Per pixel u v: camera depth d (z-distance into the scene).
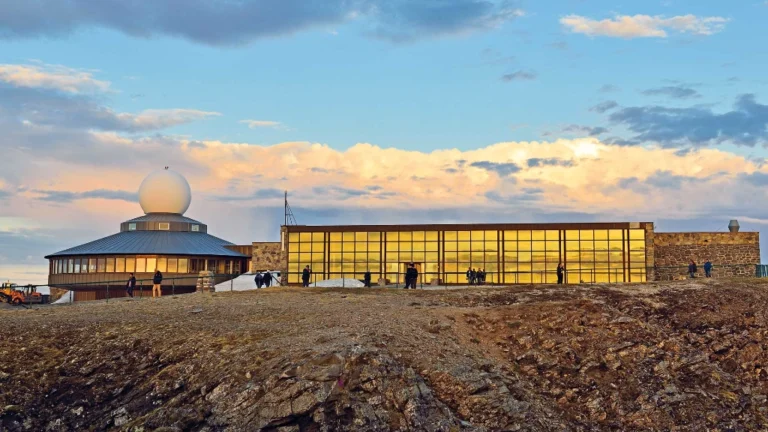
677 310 43.22
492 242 68.50
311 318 38.03
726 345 39.22
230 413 28.20
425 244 69.38
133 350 33.72
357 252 70.00
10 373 31.89
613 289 47.53
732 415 32.88
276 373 29.38
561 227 67.88
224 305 42.50
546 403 32.00
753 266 69.00
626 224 67.12
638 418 31.98
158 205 88.56
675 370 35.53
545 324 38.16
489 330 37.81
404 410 28.72
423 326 36.91
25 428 29.05
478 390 30.89
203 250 82.19
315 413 27.89
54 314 40.56
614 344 36.56
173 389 30.31
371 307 41.47
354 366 29.88
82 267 80.88
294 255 70.75
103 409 29.89
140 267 79.12
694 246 70.38
